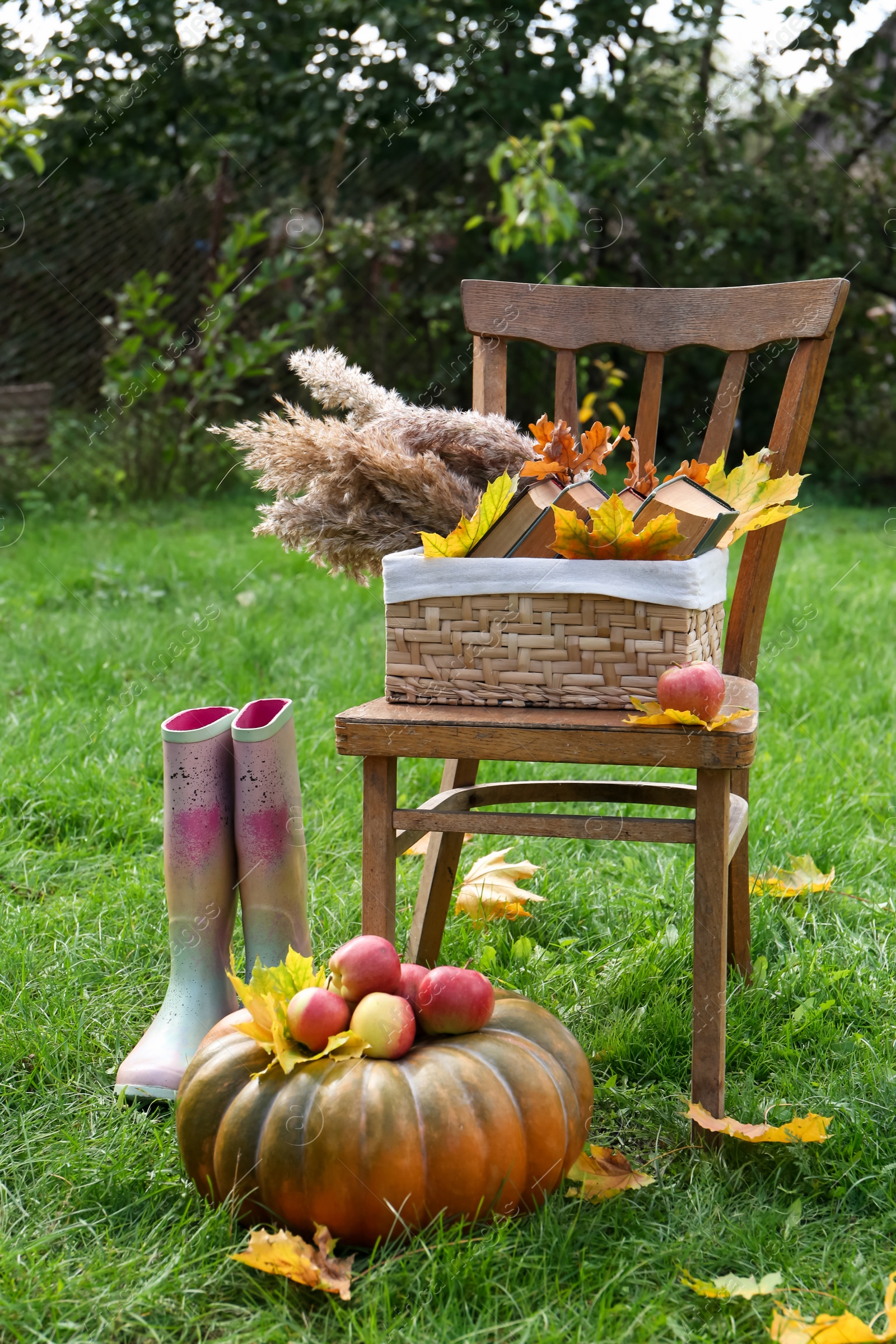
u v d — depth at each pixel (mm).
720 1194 1354
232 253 6191
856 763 2775
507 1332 1140
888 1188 1363
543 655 1417
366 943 1355
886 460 7473
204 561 4828
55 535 5484
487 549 1453
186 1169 1330
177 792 1630
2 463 6312
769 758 2758
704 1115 1405
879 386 7703
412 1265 1206
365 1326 1135
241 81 7582
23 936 1937
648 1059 1664
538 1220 1289
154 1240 1288
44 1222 1311
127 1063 1590
